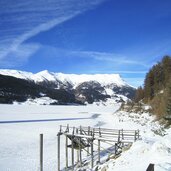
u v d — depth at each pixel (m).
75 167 38.84
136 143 28.53
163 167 17.59
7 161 42.06
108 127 78.81
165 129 51.62
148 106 98.50
